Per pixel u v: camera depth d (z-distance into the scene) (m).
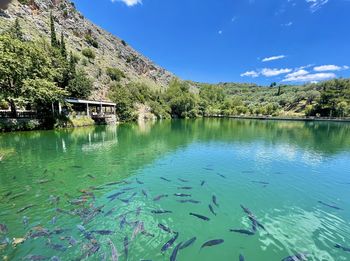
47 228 6.27
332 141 23.72
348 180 11.19
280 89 121.44
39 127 27.19
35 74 26.67
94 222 6.64
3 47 23.23
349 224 7.06
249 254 5.53
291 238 6.23
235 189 9.84
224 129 36.59
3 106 29.36
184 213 7.49
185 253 5.49
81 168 12.51
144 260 5.12
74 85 39.66
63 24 75.50
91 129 31.72
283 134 30.00
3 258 5.04
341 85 81.31
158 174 11.71
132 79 80.81
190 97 79.12
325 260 5.33
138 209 7.61
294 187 10.20
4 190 9.18
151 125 43.56
